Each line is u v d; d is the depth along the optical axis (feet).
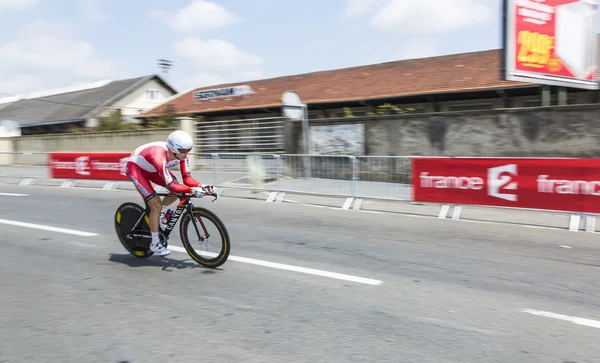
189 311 11.73
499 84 44.62
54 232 21.30
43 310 11.82
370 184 28.53
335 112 59.98
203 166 37.40
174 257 16.97
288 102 40.14
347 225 23.15
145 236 16.06
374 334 10.41
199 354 9.41
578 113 31.30
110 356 9.33
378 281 14.19
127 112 96.12
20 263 16.17
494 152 34.40
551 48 34.27
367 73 63.41
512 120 33.50
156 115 73.77
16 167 47.70
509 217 25.31
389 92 52.49
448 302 12.45
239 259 16.66
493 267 15.80
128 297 12.76
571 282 14.25
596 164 21.42
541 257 17.16
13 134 90.02
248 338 10.16
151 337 10.21
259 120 51.44
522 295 13.05
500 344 9.97
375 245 18.86
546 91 35.50
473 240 19.88
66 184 42.01
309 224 23.39
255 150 52.13
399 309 11.92
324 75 69.51
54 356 9.35
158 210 15.24
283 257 16.93
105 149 63.46
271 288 13.51
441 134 36.27
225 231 14.93
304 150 42.11
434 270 15.40
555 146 32.27
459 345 9.90
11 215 25.82
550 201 22.85
